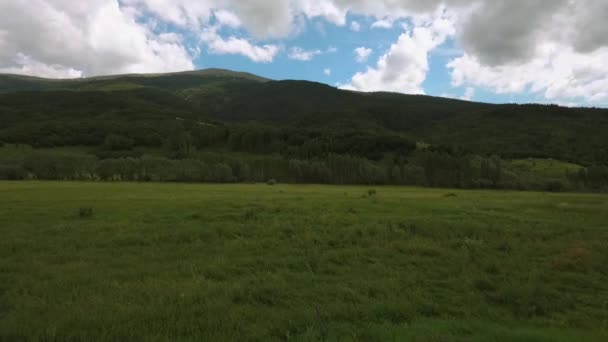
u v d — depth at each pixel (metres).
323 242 13.32
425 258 11.56
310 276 9.24
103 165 89.75
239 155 145.38
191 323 6.00
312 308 6.91
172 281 8.37
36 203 22.88
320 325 6.09
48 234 13.66
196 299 7.21
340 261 10.88
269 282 8.51
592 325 6.98
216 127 181.62
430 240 14.27
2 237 12.90
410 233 15.59
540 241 14.66
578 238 15.41
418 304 7.44
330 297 7.70
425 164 109.00
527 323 7.01
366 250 12.20
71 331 5.57
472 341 5.65
